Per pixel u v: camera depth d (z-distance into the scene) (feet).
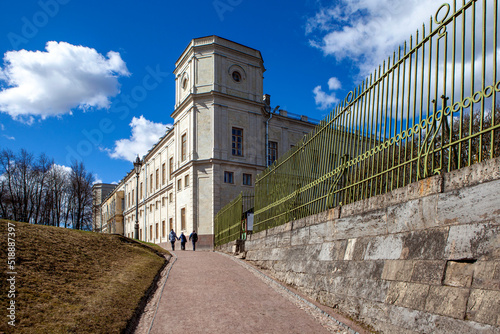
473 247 14.07
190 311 26.04
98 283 30.40
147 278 37.29
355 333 19.29
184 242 102.78
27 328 18.67
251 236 48.47
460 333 13.65
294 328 21.38
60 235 43.24
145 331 22.38
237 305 27.17
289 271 32.37
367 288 20.22
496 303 12.64
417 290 16.39
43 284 26.23
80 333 19.58
